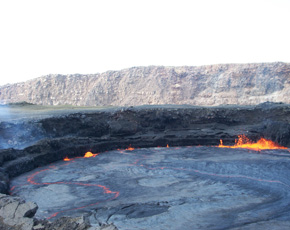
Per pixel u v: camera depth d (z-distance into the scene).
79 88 105.19
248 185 24.83
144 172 29.97
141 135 48.41
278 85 94.25
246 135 48.62
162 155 39.16
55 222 10.87
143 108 53.09
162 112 51.56
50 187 24.73
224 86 98.81
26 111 50.69
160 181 26.59
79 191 23.69
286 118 50.72
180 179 27.16
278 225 16.78
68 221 10.79
